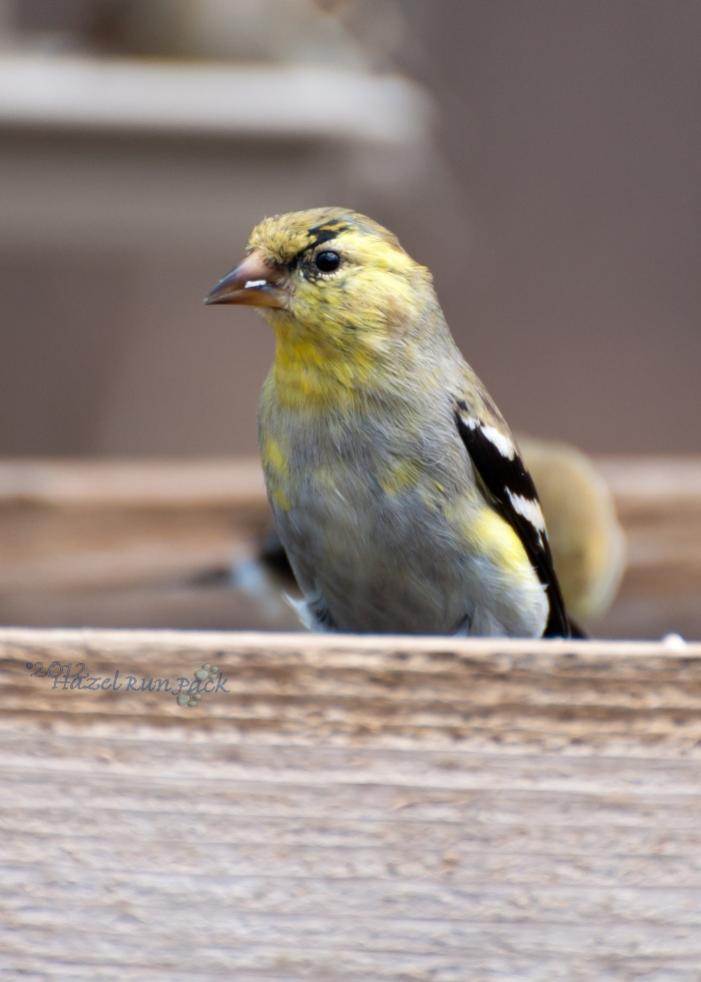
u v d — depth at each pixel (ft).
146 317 10.55
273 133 6.76
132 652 6.27
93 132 6.74
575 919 6.27
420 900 6.27
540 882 6.27
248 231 6.95
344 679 6.27
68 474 6.71
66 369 10.37
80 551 6.70
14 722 6.27
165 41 6.87
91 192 6.82
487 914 6.27
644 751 6.27
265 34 6.87
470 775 6.27
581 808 6.27
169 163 6.79
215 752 6.27
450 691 6.27
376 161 6.88
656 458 11.52
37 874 6.27
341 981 6.27
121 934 6.27
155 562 6.71
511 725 6.27
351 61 6.92
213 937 6.27
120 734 6.27
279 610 6.72
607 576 6.68
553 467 6.68
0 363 10.22
